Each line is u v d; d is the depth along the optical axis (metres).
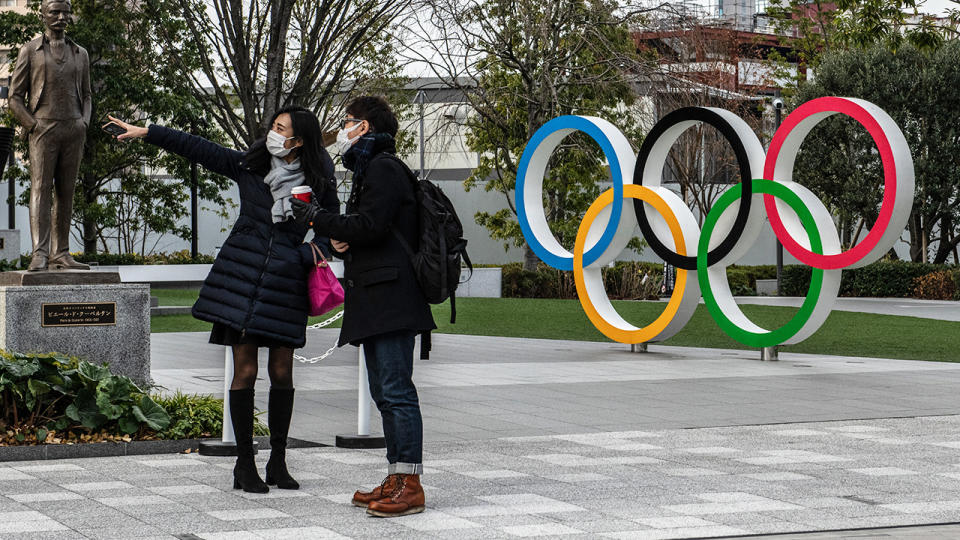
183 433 7.51
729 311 15.14
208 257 34.22
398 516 5.18
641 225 15.74
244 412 5.80
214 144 5.91
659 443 7.72
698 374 12.94
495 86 31.81
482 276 30.61
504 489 5.91
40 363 7.34
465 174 40.88
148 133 5.83
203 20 21.06
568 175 32.19
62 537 4.70
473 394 10.80
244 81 20.62
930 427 8.60
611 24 28.27
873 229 13.19
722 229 15.27
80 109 9.21
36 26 29.91
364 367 7.62
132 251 39.47
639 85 29.28
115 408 7.27
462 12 27.25
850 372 13.24
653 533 4.85
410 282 5.31
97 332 8.85
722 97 34.38
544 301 27.44
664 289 32.81
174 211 34.59
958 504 5.57
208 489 5.89
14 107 8.98
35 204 9.04
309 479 6.24
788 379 12.38
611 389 11.28
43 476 6.29
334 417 9.08
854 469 6.63
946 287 32.81
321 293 5.80
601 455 7.16
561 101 29.83
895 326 21.56
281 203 5.73
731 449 7.44
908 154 13.15
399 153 32.12
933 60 34.41
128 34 28.95
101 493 5.76
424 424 8.76
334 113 25.22
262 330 5.68
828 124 35.06
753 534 4.86
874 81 34.62
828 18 41.16
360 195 5.38
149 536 4.73
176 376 12.11
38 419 7.27
